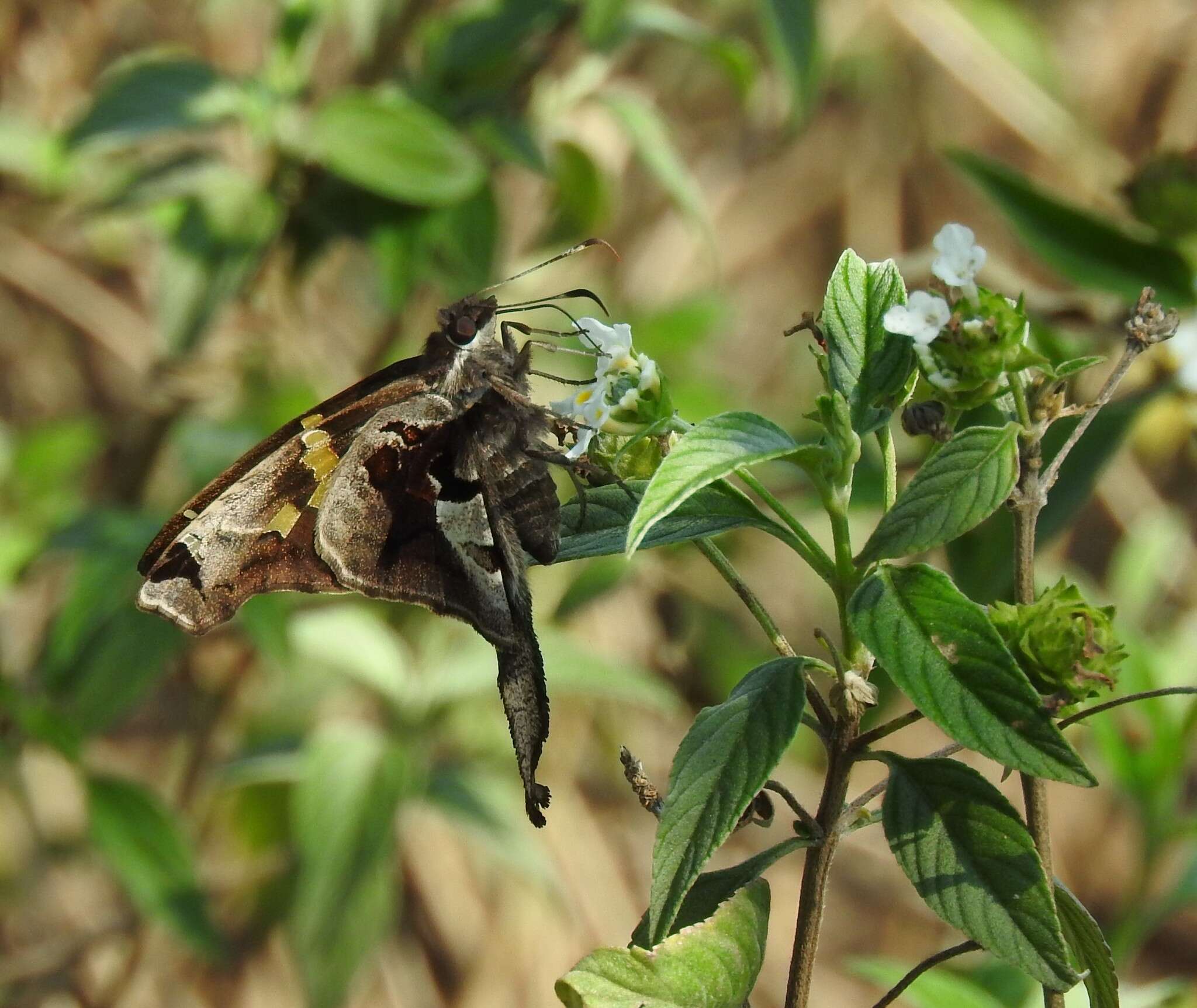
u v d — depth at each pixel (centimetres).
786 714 43
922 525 43
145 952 57
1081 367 44
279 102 53
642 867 68
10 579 53
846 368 44
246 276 53
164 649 52
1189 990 48
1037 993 49
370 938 52
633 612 65
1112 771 51
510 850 54
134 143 55
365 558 46
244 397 55
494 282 53
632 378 45
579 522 45
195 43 68
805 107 53
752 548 68
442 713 55
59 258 66
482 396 46
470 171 52
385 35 54
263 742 58
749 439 44
